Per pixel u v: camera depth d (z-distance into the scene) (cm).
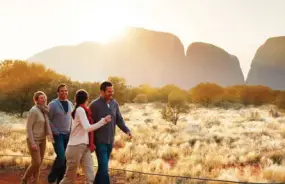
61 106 760
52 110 752
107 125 647
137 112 4859
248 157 1346
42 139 737
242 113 4659
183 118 3709
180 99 3169
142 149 1464
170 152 1458
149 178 927
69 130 768
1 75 3838
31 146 712
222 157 1308
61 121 756
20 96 3731
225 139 1848
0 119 3391
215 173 1027
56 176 751
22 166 1034
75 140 613
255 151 1443
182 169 1062
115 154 1360
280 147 1539
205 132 2225
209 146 1579
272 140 1806
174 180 916
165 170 1044
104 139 646
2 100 3741
